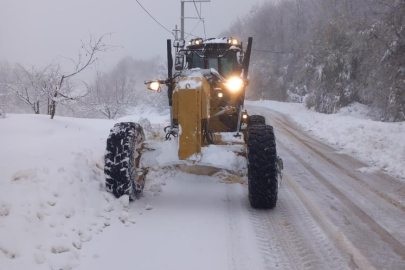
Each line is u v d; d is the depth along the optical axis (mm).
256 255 3490
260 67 54969
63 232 3445
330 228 4195
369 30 23203
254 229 4086
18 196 3607
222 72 6332
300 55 43875
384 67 21734
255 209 4730
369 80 23281
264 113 26344
